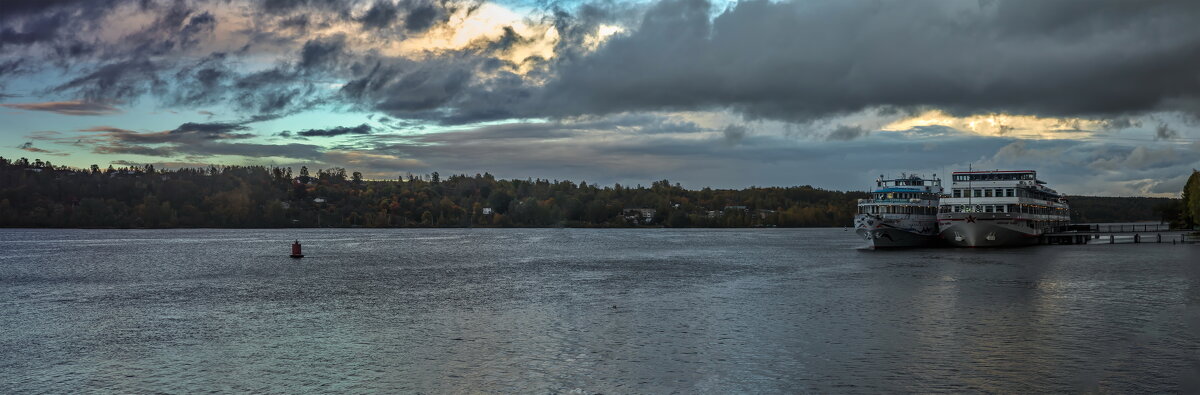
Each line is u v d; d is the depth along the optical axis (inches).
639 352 1768.0
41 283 3486.7
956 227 5521.7
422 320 2266.2
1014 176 5383.9
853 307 2488.9
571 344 1867.6
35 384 1529.3
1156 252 5221.5
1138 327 2060.8
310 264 4785.9
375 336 1995.6
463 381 1518.2
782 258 5329.7
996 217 5364.2
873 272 3826.3
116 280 3629.4
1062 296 2733.8
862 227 5649.6
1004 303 2554.1
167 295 2967.5
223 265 4667.8
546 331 2055.9
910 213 5748.0
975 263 4308.6
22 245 7509.8
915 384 1471.5
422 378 1544.0
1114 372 1552.7
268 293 3026.6
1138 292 2847.0
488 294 2977.4
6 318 2361.0
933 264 4284.0
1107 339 1889.8
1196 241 6658.5
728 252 6392.7
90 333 2070.6
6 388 1501.0
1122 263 4234.7
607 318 2283.5
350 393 1445.6
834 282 3351.4
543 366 1635.1
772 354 1736.0
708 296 2861.7
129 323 2241.6
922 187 5900.6
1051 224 6569.9
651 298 2805.1
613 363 1659.7
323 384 1508.4
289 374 1587.1
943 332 1998.0
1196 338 1899.6
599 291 3080.7
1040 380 1496.1
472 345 1863.9
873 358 1688.0
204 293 3034.0
